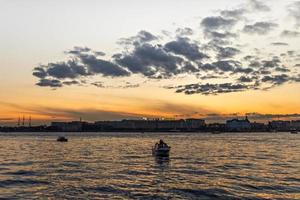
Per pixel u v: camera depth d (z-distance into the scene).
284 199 47.09
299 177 67.25
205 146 194.00
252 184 58.84
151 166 89.12
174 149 164.88
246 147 182.38
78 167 86.12
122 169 82.19
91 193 51.78
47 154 130.38
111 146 196.38
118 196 49.62
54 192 52.31
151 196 49.59
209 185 58.25
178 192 52.31
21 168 83.25
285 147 181.50
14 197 48.81
